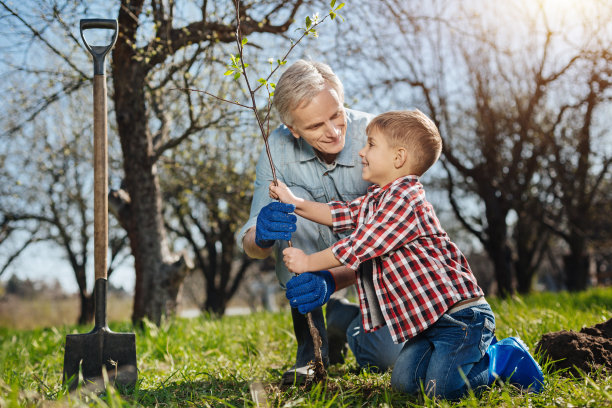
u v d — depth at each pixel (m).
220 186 7.50
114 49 4.64
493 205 9.91
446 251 1.95
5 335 5.51
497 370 1.92
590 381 1.70
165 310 5.11
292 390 1.95
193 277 19.95
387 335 2.34
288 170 2.46
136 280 5.18
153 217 5.21
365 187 2.48
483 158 10.24
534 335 2.73
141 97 4.90
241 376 2.32
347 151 2.44
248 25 4.67
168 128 5.84
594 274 15.12
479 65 8.91
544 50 8.74
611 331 2.24
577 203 11.43
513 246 15.72
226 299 13.51
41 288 18.97
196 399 1.91
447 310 1.89
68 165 10.87
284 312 4.55
